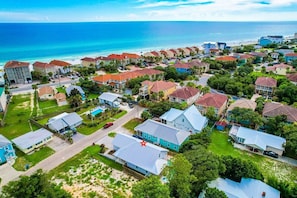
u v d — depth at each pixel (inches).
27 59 5433.1
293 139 1541.6
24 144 1616.6
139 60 4854.8
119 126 2030.0
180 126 1982.0
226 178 1243.8
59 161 1518.2
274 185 1197.1
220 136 1863.9
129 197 1206.9
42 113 2292.1
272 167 1473.9
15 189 879.7
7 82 3245.6
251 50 5920.3
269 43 6806.1
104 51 7032.5
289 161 1536.7
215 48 6471.5
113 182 1323.8
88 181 1327.5
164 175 1328.7
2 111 2314.2
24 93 2925.7
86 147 1691.7
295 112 1920.5
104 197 1207.6
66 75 3806.6
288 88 2506.2
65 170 1423.5
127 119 2167.8
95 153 1611.7
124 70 4247.0
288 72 3393.2
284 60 4488.2
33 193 885.2
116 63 4542.3
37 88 3090.6
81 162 1508.4
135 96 2817.4
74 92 2581.2
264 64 4456.2
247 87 2807.6
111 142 1758.1
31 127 2010.3
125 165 1461.6
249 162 1305.4
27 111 2345.0
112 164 1492.4
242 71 3587.6
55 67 3762.3
